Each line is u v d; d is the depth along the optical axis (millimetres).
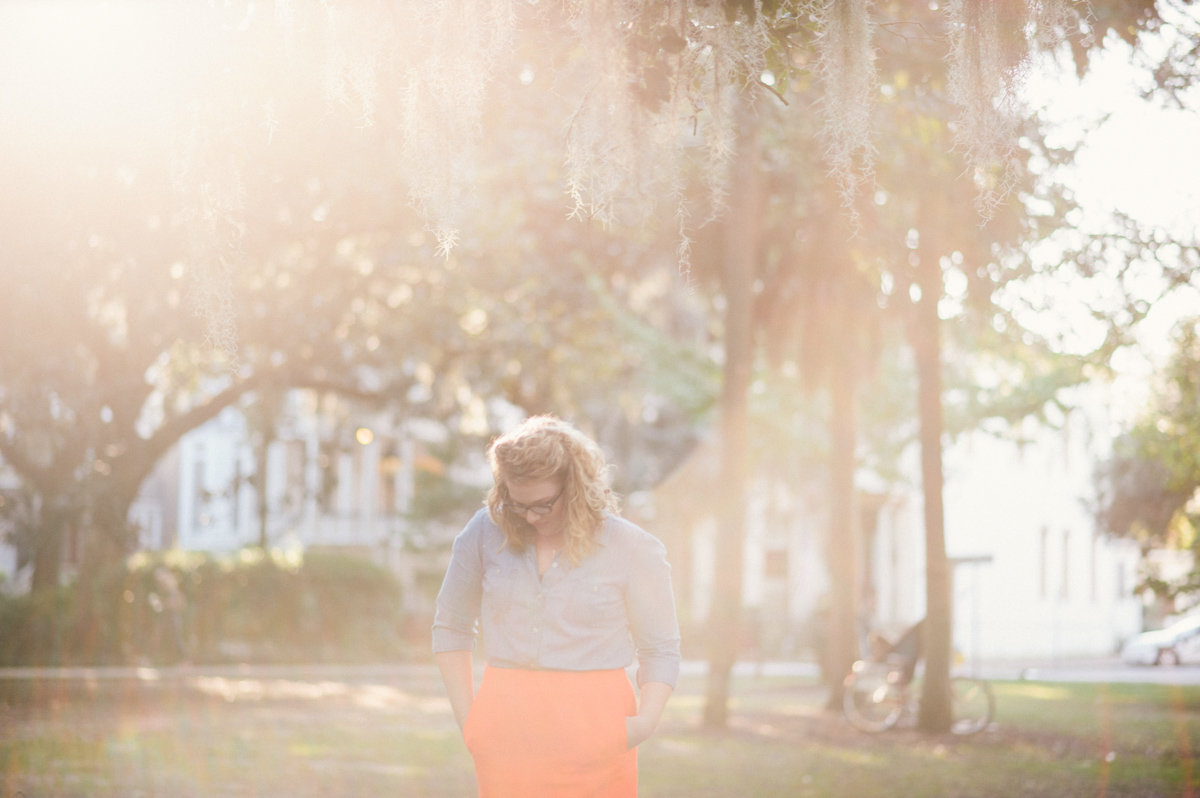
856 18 3689
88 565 23125
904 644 13969
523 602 3262
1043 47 3697
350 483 39875
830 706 16109
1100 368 9531
